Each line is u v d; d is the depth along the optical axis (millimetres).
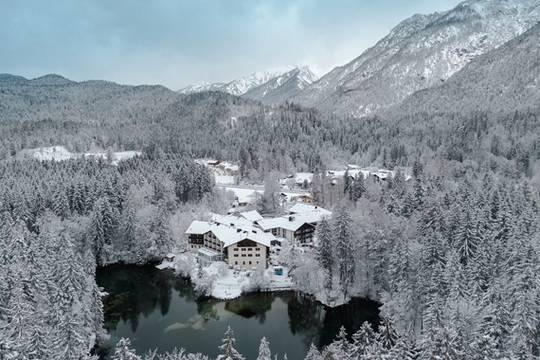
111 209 123125
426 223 94125
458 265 68688
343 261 91625
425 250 77312
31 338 51281
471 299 59188
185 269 109062
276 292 98625
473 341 46656
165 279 109438
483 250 75938
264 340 48594
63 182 147500
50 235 98875
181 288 104125
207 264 111750
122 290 103312
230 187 197500
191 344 78375
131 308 93625
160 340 79812
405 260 77750
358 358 47188
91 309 75000
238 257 110375
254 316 89500
